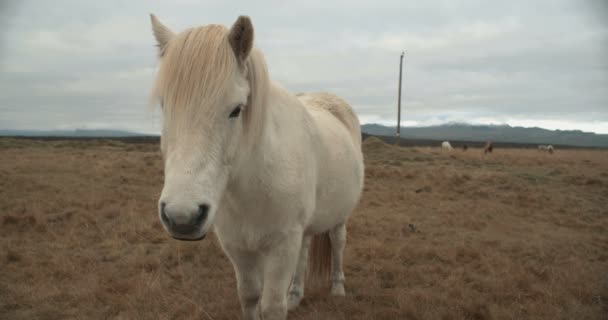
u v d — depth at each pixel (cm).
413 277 379
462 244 466
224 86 148
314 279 356
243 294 230
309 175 223
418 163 1416
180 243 443
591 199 797
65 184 754
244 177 185
